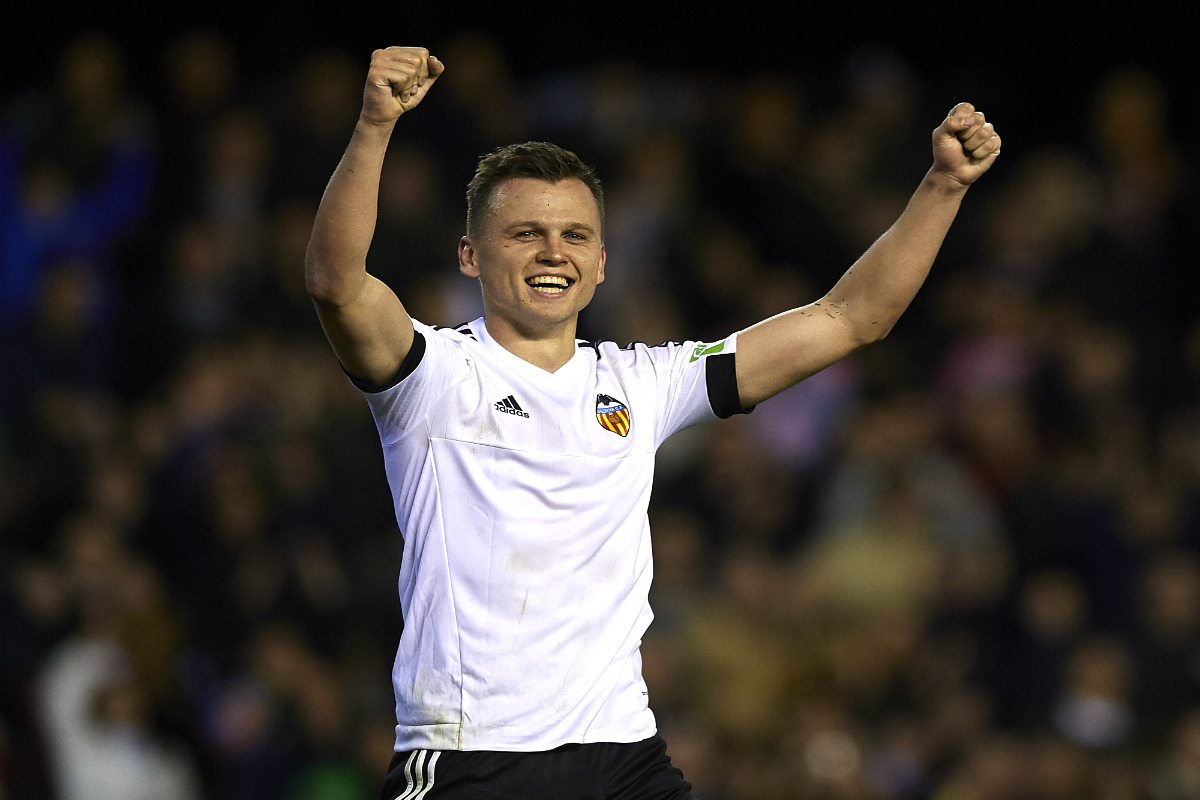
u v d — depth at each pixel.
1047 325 44.81
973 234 48.50
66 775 31.48
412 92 15.01
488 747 15.11
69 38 51.66
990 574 38.62
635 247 45.00
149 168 44.94
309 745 33.12
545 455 15.62
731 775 31.25
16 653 32.88
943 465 40.72
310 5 53.00
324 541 37.06
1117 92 48.94
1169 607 37.62
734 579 36.22
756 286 45.94
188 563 36.62
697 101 51.66
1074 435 42.59
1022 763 33.09
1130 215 47.28
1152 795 33.50
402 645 15.62
